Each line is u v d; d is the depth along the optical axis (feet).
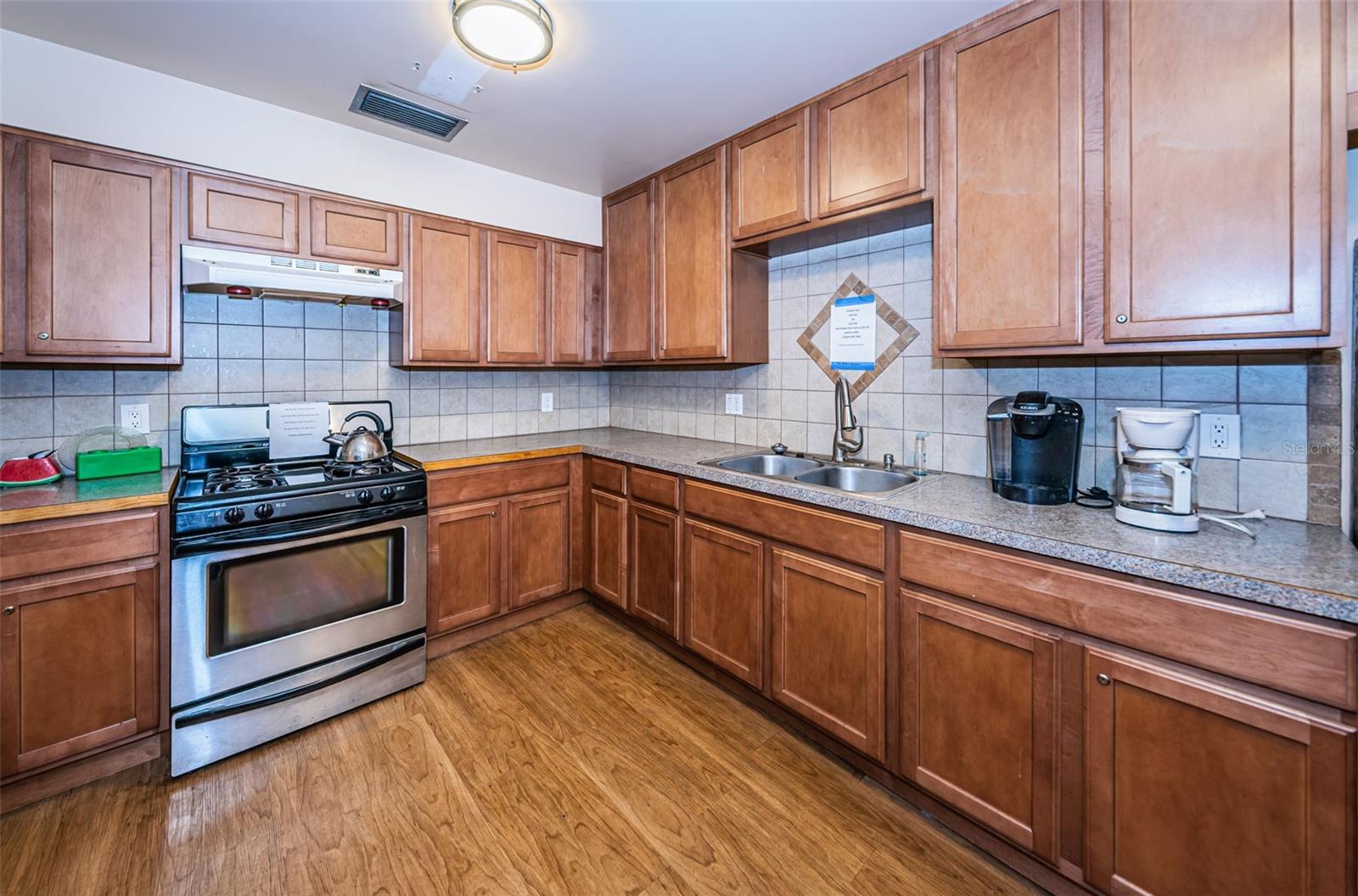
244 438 7.52
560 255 9.93
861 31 5.46
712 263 8.25
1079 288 4.71
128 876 4.55
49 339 5.76
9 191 5.56
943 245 5.54
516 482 8.73
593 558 9.43
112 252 6.07
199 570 5.79
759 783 5.70
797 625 6.20
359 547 6.91
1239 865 3.47
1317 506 4.47
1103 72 4.54
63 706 5.25
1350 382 4.22
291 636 6.38
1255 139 3.90
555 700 7.11
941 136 5.54
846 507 5.59
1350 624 3.08
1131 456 4.60
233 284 6.59
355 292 7.49
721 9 5.14
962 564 4.74
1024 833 4.46
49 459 6.12
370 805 5.36
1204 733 3.57
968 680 4.76
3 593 4.93
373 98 6.88
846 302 7.73
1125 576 3.87
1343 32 3.65
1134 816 3.89
